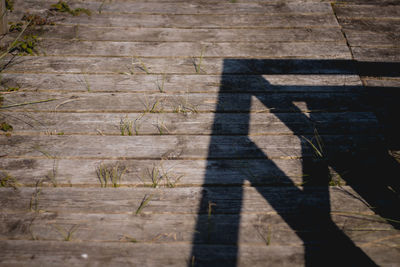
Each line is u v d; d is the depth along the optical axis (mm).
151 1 3477
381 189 2031
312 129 2354
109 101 2525
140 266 1684
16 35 3018
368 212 1922
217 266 1689
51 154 2186
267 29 3154
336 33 3107
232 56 2896
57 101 2510
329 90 2621
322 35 3088
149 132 2328
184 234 1813
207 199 1971
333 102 2531
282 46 2984
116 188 2021
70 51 2910
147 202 1950
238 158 2184
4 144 2225
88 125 2359
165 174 2084
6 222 1847
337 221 1880
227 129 2354
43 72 2721
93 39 3029
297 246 1772
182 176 2078
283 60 2861
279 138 2301
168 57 2887
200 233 1818
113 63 2818
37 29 3094
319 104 2518
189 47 2980
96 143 2256
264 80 2697
